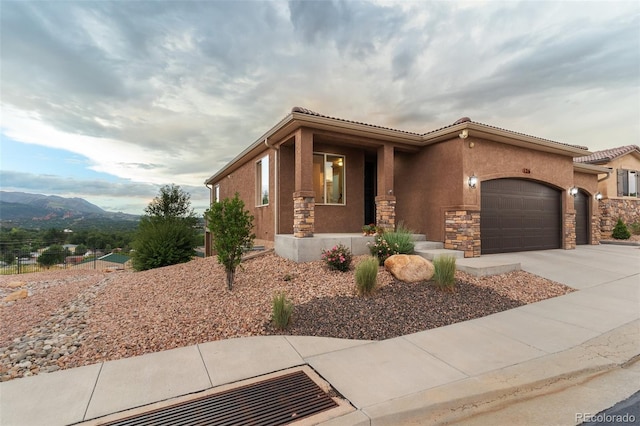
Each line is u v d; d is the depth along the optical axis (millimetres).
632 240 15375
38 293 7488
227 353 3701
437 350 3785
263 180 11773
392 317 4852
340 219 10711
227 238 6152
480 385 2947
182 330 4418
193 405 2670
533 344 3965
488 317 5027
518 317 5039
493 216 10227
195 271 8445
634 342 4035
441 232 9812
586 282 7398
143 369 3320
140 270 11578
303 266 7520
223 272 7770
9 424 2387
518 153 10570
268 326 4523
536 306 5641
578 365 3389
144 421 2451
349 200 10891
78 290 7430
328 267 7301
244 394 2838
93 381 3070
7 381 3078
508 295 6117
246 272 7391
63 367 3459
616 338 4168
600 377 3242
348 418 2465
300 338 4156
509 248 10602
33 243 16312
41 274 12125
